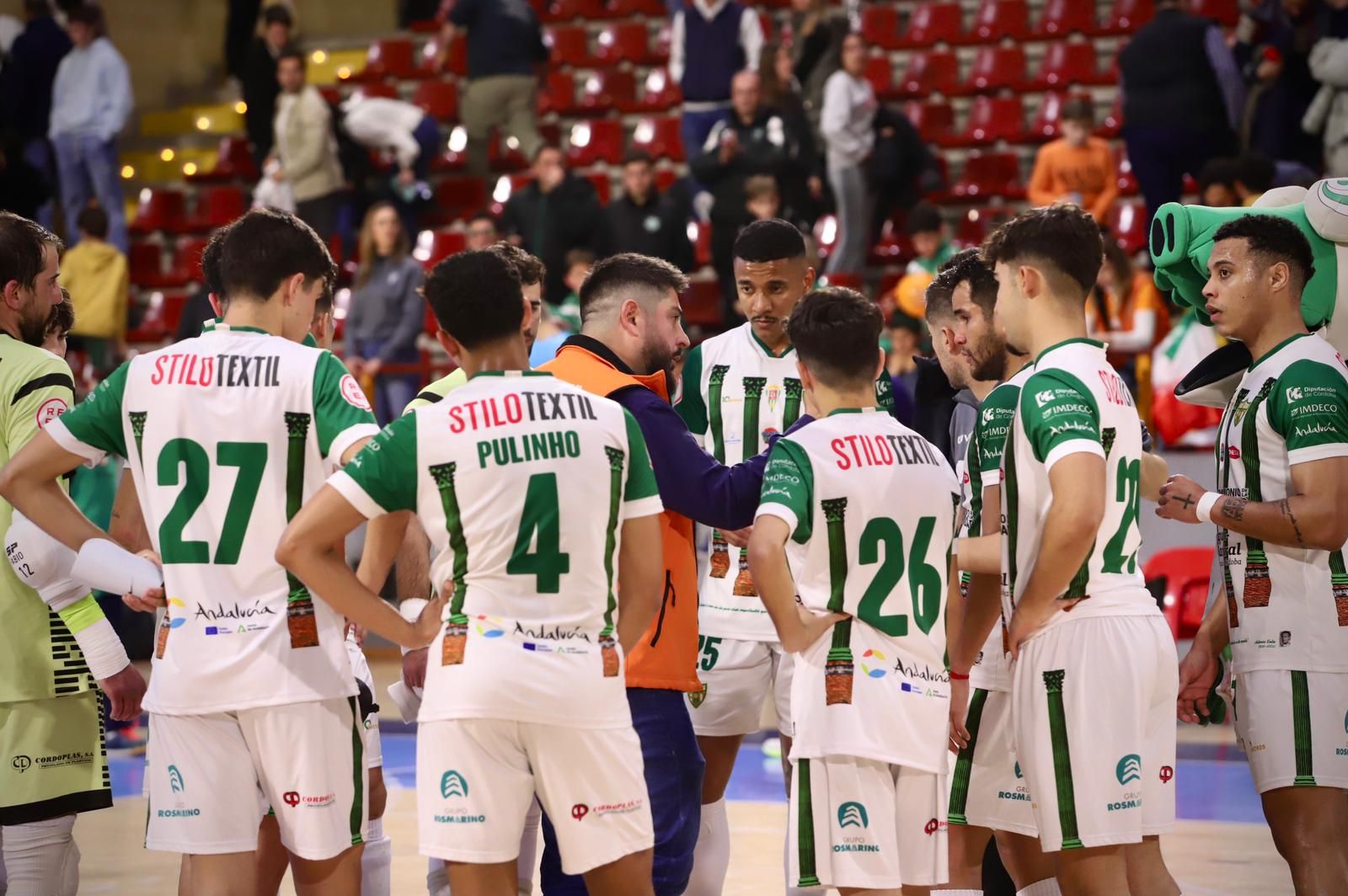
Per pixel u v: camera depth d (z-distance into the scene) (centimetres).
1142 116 2844
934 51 3859
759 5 3759
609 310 1046
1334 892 1030
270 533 895
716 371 1283
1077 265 948
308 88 3384
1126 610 942
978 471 1064
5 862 1082
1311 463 1005
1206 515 1047
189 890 928
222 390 896
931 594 937
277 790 891
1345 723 1034
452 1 4388
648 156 2969
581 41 4153
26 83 3656
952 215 3447
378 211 2852
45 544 1006
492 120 3550
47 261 1098
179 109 4634
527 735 826
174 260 4041
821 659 929
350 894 928
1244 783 1920
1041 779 944
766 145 2958
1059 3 3788
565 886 969
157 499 900
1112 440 934
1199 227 1145
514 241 3005
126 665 1032
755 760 2136
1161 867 991
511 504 830
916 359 1341
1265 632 1052
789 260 1224
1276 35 2980
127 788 1975
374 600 862
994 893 1207
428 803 834
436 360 3372
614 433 869
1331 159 2781
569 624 839
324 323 1082
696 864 1227
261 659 884
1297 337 1055
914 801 929
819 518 918
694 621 1027
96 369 3259
